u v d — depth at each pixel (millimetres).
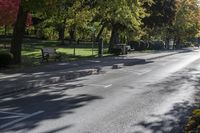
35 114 12398
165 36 92188
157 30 79312
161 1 56062
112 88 19141
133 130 10656
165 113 13195
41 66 27875
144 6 54656
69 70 25953
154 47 78875
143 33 55844
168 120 12078
